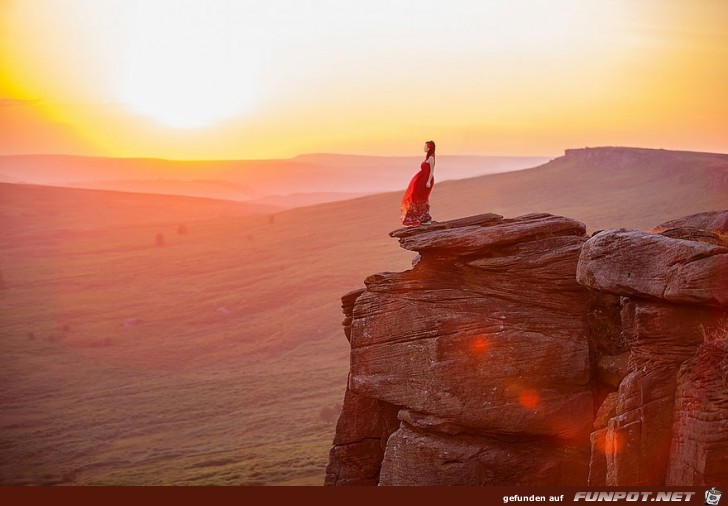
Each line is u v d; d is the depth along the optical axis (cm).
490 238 1625
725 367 1185
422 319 1617
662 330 1293
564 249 1605
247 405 11494
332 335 15538
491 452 1549
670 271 1283
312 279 19862
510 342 1552
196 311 18650
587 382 1552
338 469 1838
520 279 1611
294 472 6975
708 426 1163
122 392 12888
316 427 9875
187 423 10800
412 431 1631
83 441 10075
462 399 1559
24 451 9581
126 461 8850
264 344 15500
